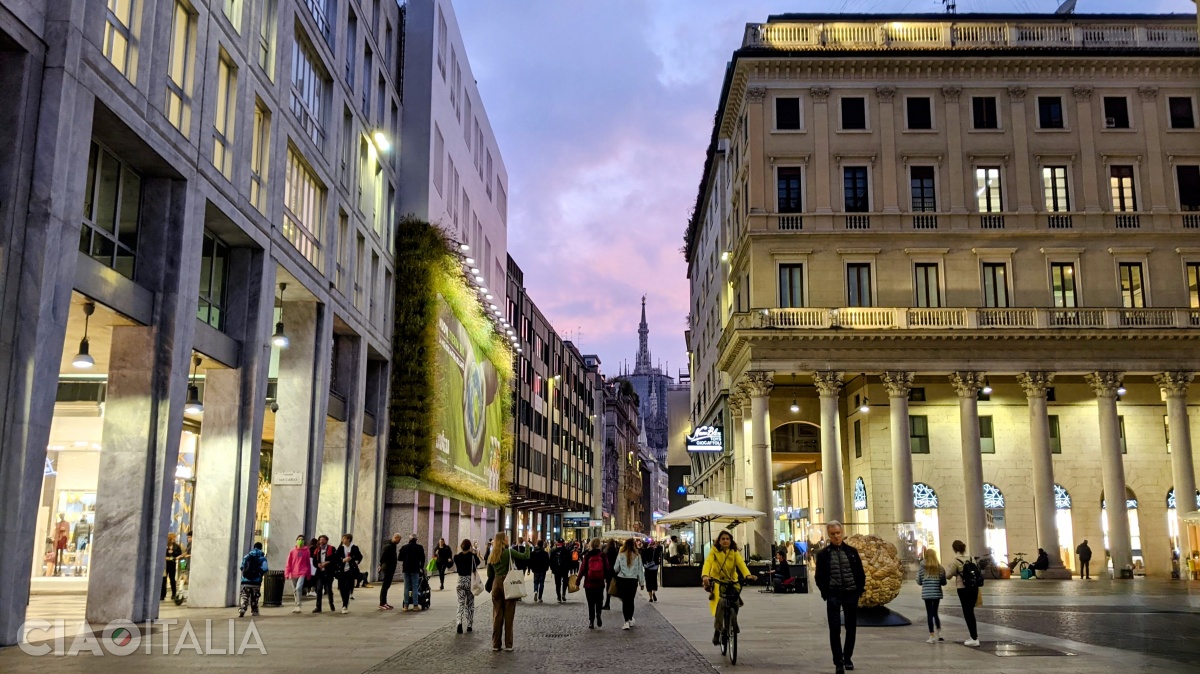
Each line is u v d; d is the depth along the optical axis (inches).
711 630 718.5
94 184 660.7
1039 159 1744.6
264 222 916.6
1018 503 1760.6
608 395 4933.6
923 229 1715.1
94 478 1066.7
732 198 2036.2
